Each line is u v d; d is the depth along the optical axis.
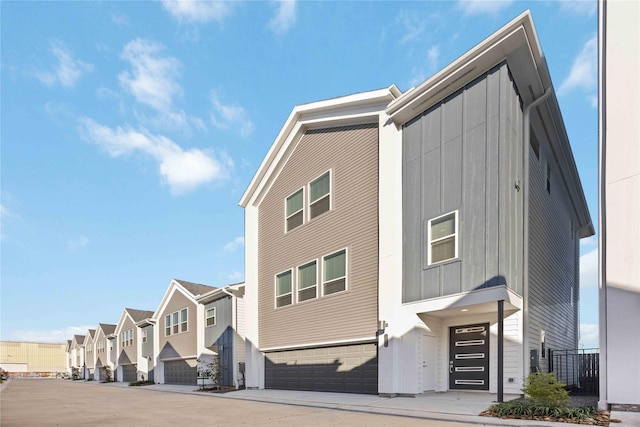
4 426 8.53
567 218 18.22
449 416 7.66
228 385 21.14
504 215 9.73
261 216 19.22
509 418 7.22
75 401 15.43
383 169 12.95
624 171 8.04
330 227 14.86
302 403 11.09
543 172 13.90
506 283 9.51
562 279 16.33
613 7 8.60
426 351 11.49
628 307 7.62
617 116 8.26
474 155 10.60
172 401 14.55
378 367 11.92
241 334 21.50
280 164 18.06
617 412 7.21
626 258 7.78
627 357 7.51
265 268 18.36
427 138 12.03
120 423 8.75
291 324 16.09
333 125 15.46
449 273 10.70
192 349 26.00
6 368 83.75
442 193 11.28
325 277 14.74
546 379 7.73
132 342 38.25
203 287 28.91
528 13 9.38
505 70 10.30
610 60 8.48
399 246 12.16
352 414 8.84
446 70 11.02
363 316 12.89
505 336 10.61
